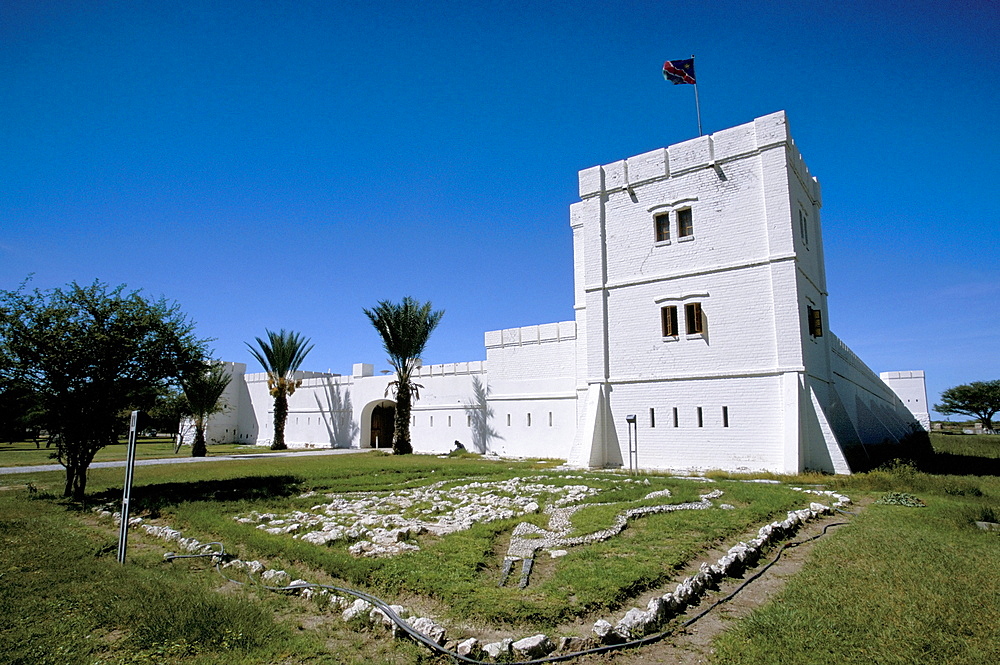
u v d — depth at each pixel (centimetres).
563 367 3247
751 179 2378
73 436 1591
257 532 1088
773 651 552
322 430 5094
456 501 1491
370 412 4803
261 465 2753
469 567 807
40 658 531
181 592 720
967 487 1584
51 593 723
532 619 621
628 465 2553
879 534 1048
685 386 2448
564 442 3172
